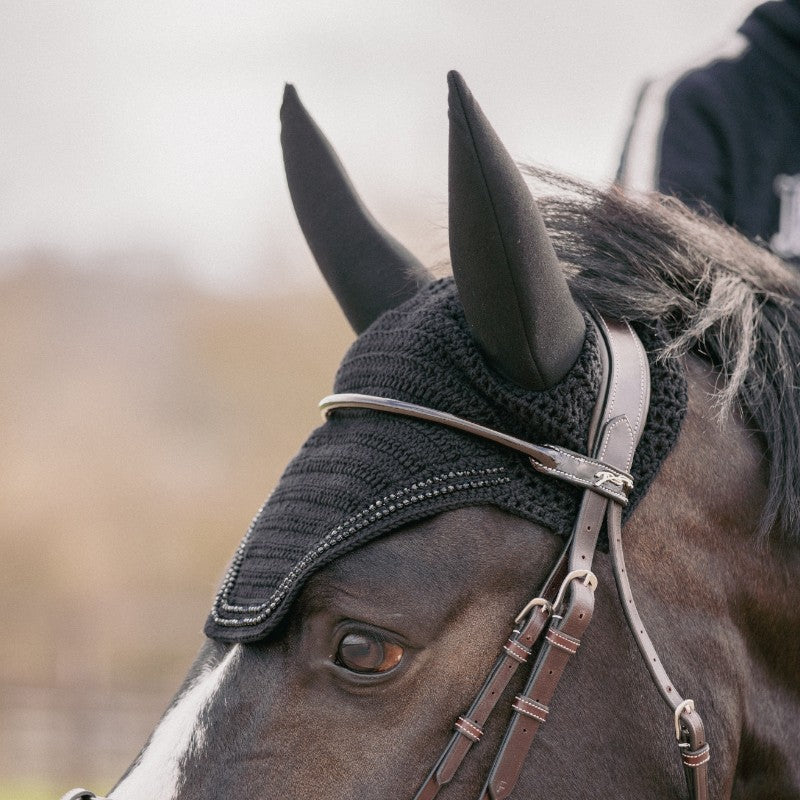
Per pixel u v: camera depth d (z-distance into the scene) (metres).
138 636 26.50
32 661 24.72
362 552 1.88
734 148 3.30
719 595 2.07
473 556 1.89
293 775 1.80
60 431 37.03
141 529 33.88
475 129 1.72
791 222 3.29
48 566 32.25
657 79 3.54
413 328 2.08
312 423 36.72
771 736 2.14
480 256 1.82
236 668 1.88
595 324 2.13
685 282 2.33
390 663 1.84
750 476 2.17
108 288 43.50
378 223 2.54
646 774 1.92
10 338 41.09
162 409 38.19
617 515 1.97
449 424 1.97
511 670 1.86
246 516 35.44
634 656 1.95
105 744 18.84
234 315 38.97
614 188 2.52
